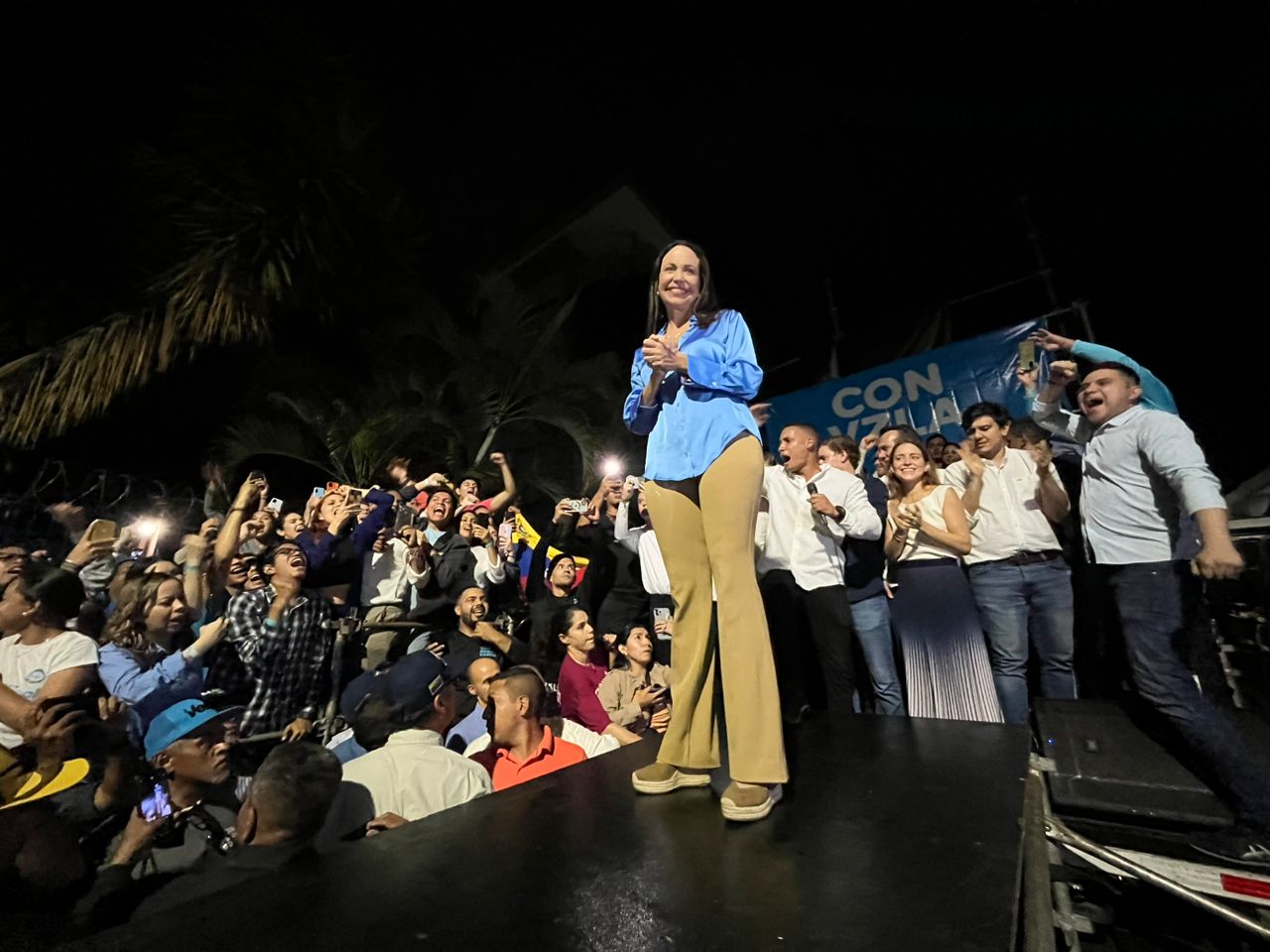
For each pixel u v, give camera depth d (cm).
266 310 746
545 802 196
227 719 298
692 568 198
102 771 257
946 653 364
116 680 283
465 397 844
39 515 451
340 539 429
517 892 148
